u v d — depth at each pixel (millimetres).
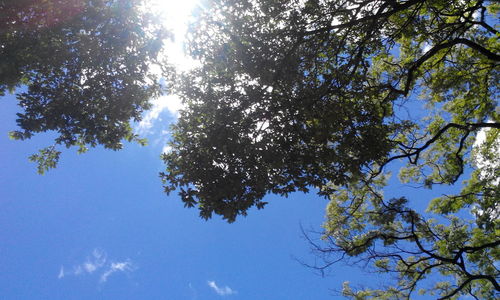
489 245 12953
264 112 10602
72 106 10359
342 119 10883
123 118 11289
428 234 15102
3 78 9562
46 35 9602
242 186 10438
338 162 10750
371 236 14492
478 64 16172
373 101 12633
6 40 9258
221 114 10484
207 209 10352
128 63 10430
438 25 14344
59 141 10789
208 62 11086
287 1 11016
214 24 10805
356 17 12094
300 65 11562
